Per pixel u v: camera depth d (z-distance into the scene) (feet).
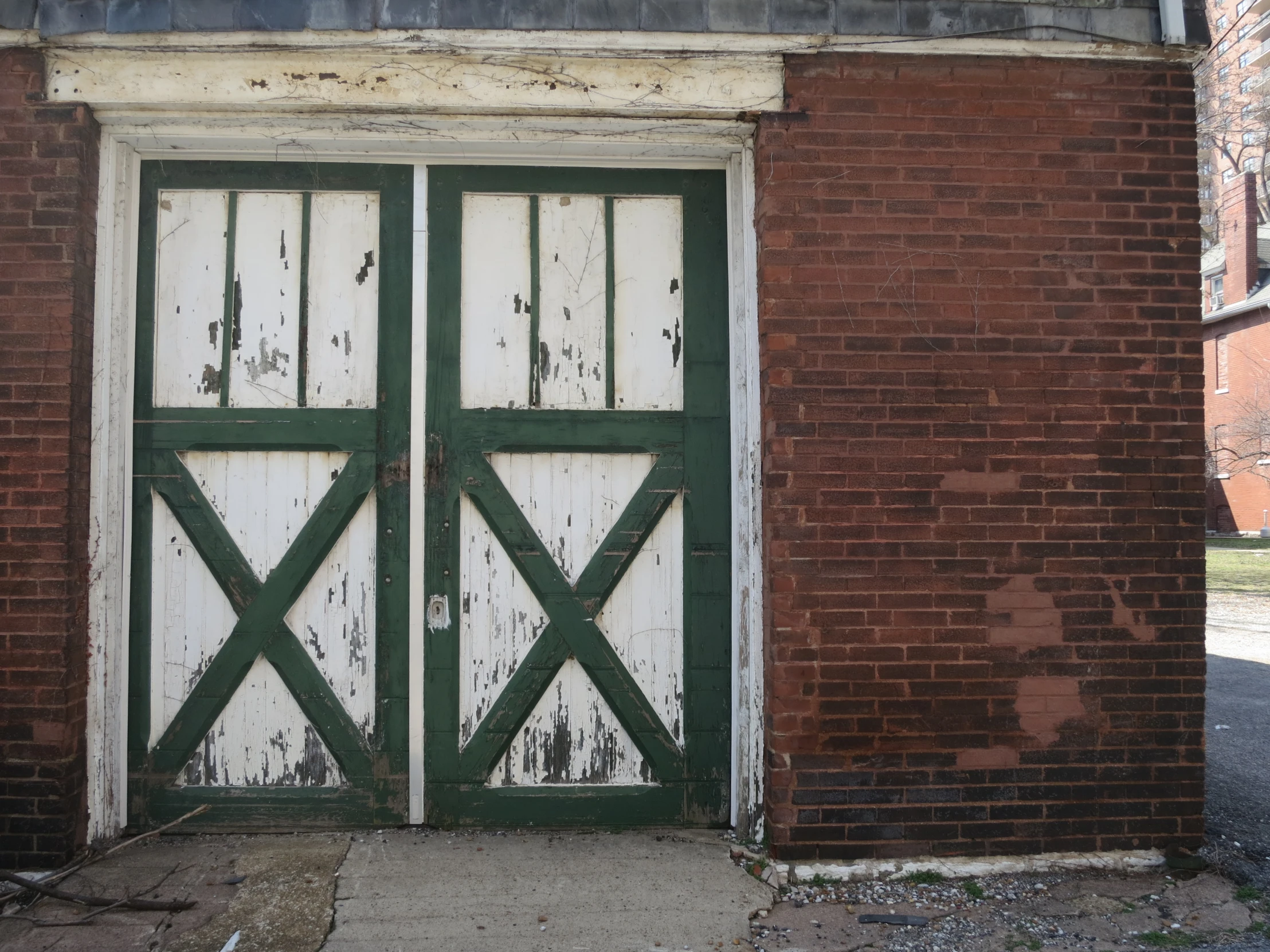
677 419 12.33
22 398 11.00
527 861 11.16
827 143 11.50
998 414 11.46
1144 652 11.46
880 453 11.34
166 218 12.19
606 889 10.58
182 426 12.01
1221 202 109.19
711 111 11.49
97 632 11.37
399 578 12.10
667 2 11.30
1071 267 11.62
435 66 11.39
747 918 10.14
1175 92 11.84
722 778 12.19
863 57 11.58
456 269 12.32
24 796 10.80
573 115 11.57
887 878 10.96
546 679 12.15
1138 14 11.66
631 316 12.42
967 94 11.63
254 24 11.06
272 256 12.23
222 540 11.99
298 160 12.25
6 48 11.21
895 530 11.30
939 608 11.30
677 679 12.20
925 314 11.47
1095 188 11.71
